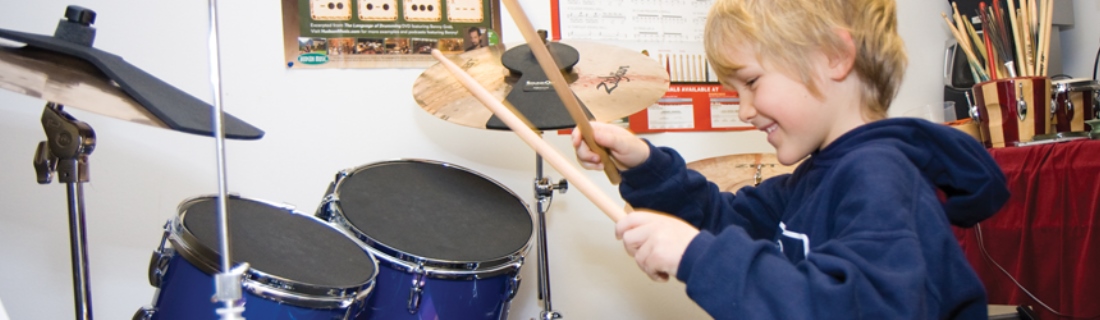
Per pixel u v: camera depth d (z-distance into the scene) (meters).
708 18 0.92
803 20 0.83
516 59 1.52
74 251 1.20
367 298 1.14
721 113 2.01
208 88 1.64
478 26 1.82
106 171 1.60
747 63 0.86
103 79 1.13
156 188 1.63
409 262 1.18
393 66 1.76
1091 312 1.35
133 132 1.62
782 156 0.87
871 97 0.87
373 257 1.20
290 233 1.20
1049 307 1.42
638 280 1.95
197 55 1.64
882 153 0.75
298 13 1.70
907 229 0.66
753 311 0.62
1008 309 2.01
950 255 0.70
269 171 1.68
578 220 1.90
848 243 0.65
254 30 1.67
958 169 0.83
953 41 2.08
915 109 1.84
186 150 1.64
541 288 1.56
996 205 0.87
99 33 1.58
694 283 0.65
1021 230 1.46
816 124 0.85
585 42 1.64
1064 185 1.39
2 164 1.55
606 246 1.92
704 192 1.06
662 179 1.02
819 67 0.84
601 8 1.91
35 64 1.06
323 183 1.71
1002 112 1.59
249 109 1.67
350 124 1.74
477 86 0.90
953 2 2.04
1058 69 1.97
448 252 1.23
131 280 1.61
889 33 0.88
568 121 1.39
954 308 0.71
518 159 1.86
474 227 1.36
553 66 0.91
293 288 1.00
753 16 0.85
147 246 1.62
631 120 1.92
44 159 1.19
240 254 1.05
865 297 0.61
